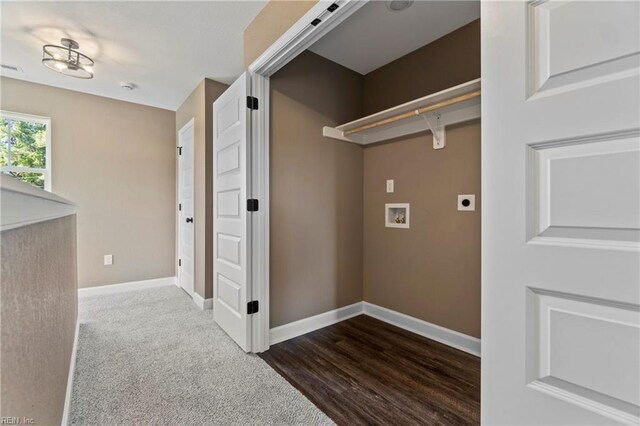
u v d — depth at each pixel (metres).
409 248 2.53
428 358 2.04
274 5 1.90
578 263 0.61
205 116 3.07
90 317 2.76
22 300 0.73
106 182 3.55
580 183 0.61
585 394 0.61
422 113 2.14
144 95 3.52
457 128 2.20
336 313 2.70
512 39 0.70
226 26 2.21
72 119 3.34
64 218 1.56
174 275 4.03
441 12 2.05
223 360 1.99
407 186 2.54
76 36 2.33
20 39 2.35
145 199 3.81
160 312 2.91
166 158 3.97
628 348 0.56
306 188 2.49
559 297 0.64
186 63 2.77
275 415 1.46
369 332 2.48
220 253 2.51
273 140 2.28
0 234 0.57
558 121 0.63
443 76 2.32
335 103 2.71
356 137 2.81
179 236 3.91
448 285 2.26
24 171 3.12
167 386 1.69
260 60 2.00
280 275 2.32
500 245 0.73
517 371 0.70
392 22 2.15
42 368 0.94
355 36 2.31
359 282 2.91
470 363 1.97
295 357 2.04
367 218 2.90
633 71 0.55
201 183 3.15
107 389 1.65
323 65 2.62
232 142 2.27
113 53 2.59
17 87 3.05
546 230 0.66
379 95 2.79
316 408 1.52
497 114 0.73
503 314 0.73
